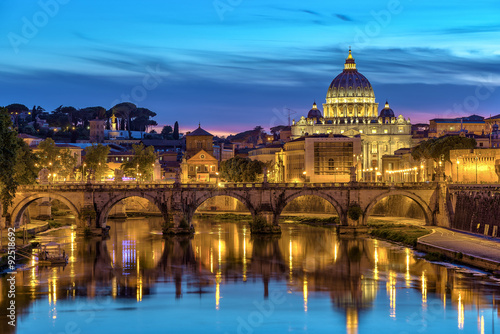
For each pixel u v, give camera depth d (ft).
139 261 548.31
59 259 532.32
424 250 579.07
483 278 469.57
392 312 396.37
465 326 371.56
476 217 648.79
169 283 470.39
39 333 363.35
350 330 367.25
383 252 584.81
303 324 377.71
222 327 372.99
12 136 581.12
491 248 543.39
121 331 366.63
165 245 634.84
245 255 577.84
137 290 449.89
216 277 489.67
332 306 409.69
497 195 612.29
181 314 395.96
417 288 445.37
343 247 617.62
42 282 469.98
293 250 603.26
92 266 526.98
